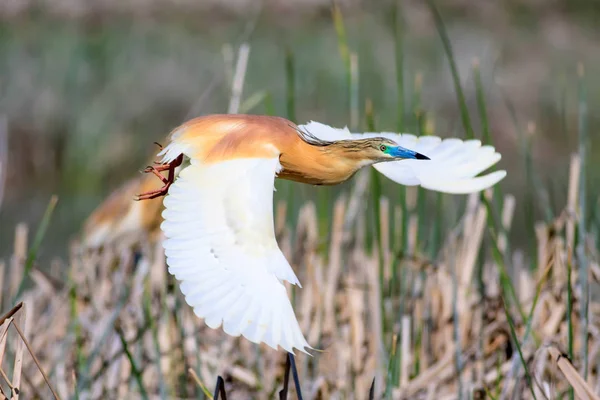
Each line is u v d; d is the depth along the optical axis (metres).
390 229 13.48
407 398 10.12
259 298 6.78
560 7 38.81
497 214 12.18
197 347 10.35
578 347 10.68
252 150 7.93
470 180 8.59
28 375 10.94
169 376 10.91
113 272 12.85
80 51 31.09
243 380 10.67
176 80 29.89
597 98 30.91
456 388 10.43
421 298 11.40
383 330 10.70
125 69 30.30
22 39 31.95
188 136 8.08
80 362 10.53
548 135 28.50
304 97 29.89
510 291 10.86
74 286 11.16
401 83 11.50
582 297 9.81
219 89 29.31
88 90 28.52
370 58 28.50
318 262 11.60
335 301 11.66
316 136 8.98
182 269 6.95
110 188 25.50
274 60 32.47
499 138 27.39
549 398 9.30
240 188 7.50
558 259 11.01
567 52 35.12
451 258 11.17
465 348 10.96
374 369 11.01
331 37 35.03
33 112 26.75
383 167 8.74
